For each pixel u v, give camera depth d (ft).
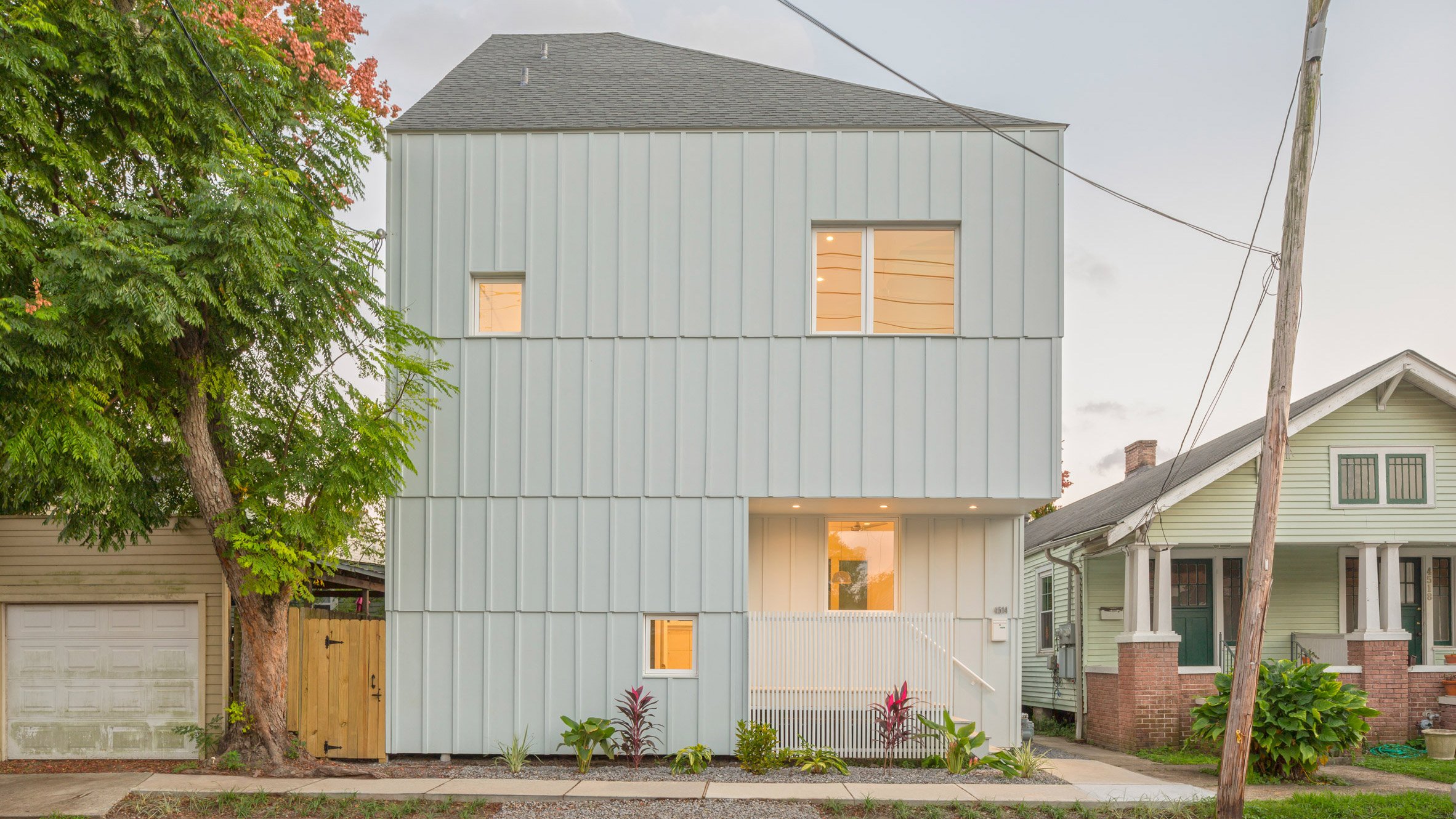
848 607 46.37
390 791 34.58
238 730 39.22
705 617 41.70
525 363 42.65
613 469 42.27
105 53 33.78
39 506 45.37
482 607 41.96
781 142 42.98
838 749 41.22
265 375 40.01
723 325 42.52
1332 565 60.18
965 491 41.47
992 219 42.42
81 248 31.48
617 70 50.75
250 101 37.14
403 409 39.70
